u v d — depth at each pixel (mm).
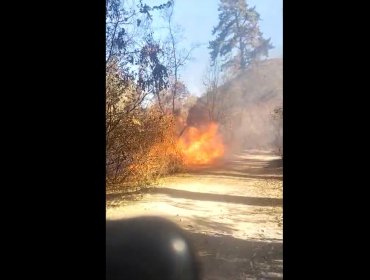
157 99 16422
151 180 13844
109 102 13000
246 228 6961
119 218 5941
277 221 7594
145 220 5516
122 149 13195
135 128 13633
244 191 12031
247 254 5230
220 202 9938
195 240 5555
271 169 19047
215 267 4520
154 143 15062
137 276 3717
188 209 8688
